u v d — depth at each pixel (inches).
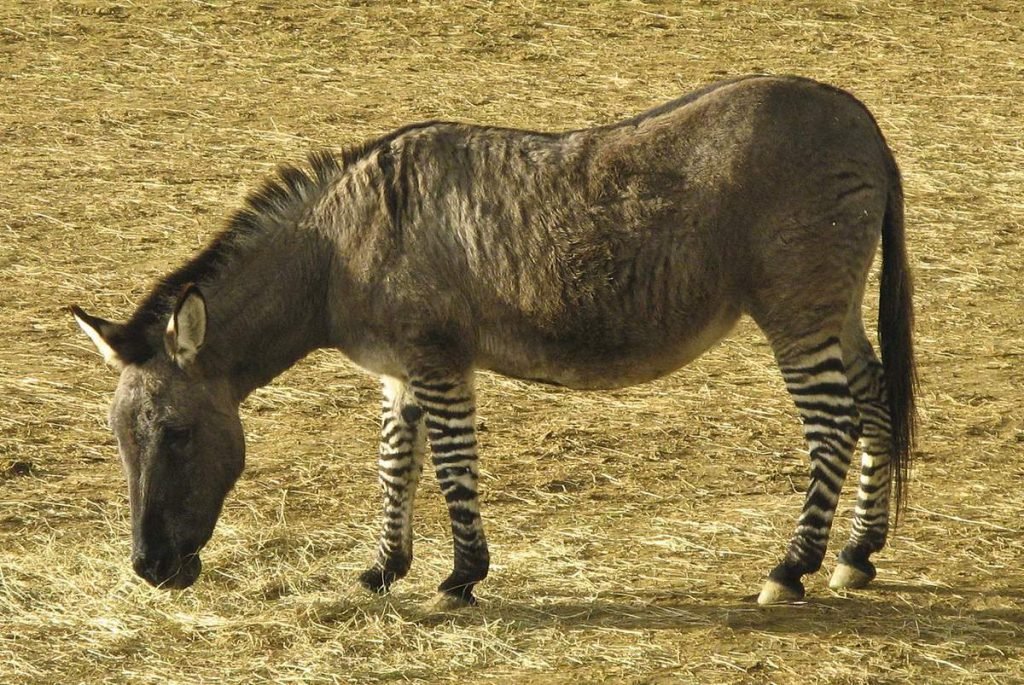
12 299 876.6
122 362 504.1
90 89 1288.1
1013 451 672.4
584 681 454.0
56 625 497.0
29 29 1429.6
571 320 515.2
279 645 483.5
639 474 649.0
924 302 884.0
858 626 492.4
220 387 513.3
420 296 512.7
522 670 463.5
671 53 1382.9
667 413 726.5
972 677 452.4
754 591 523.8
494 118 1204.5
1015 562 548.7
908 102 1261.1
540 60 1366.9
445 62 1360.7
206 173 1095.6
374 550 566.9
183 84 1302.9
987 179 1094.4
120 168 1108.5
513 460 666.2
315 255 527.2
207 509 502.3
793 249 502.6
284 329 529.0
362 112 1228.5
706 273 510.3
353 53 1384.1
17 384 752.3
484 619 501.7
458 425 518.3
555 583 532.4
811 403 509.0
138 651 480.4
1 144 1154.7
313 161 542.9
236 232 530.0
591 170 516.7
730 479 644.7
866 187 510.6
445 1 1523.1
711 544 569.9
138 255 948.0
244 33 1433.3
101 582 530.9
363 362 530.0
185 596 519.8
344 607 510.9
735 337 840.9
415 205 518.9
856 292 515.2
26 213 1017.5
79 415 717.3
